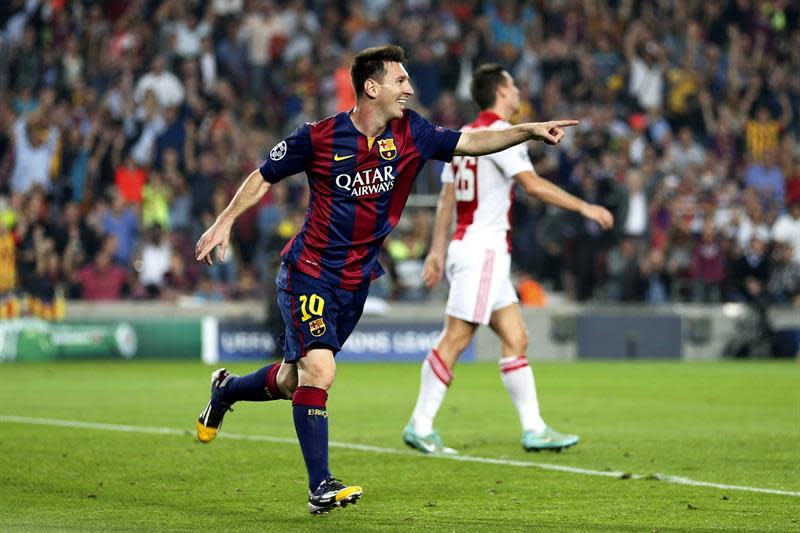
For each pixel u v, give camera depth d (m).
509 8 90.38
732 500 22.97
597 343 74.75
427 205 77.69
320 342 21.80
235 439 32.06
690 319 75.94
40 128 75.38
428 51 85.06
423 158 22.23
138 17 83.94
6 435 32.72
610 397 47.03
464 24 89.94
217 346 70.06
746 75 95.94
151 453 29.27
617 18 94.06
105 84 81.94
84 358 68.62
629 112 89.19
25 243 69.00
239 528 19.92
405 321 71.94
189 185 75.19
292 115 81.38
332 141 21.75
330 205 21.94
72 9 84.19
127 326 69.38
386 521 20.67
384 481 25.47
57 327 68.31
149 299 71.50
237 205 21.83
